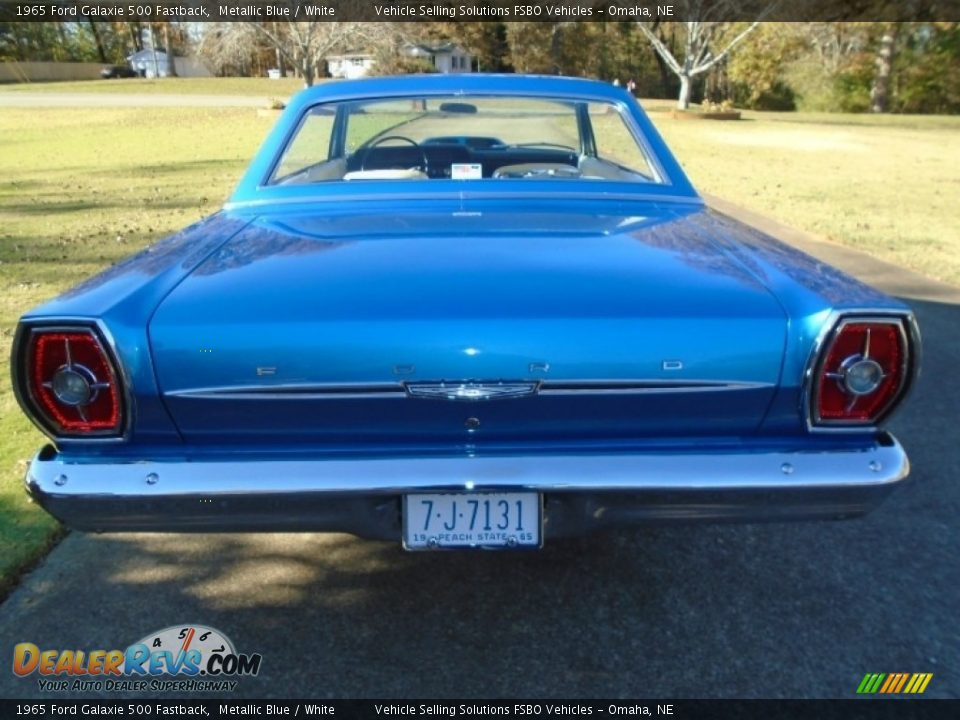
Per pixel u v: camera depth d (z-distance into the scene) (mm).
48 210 9703
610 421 2020
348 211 2828
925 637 2451
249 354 1924
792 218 9133
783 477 1983
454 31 47531
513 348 1924
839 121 29156
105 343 1917
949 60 39312
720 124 26156
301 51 27062
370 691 2248
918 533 3010
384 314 1938
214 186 11664
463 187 2990
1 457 3488
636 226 2641
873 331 1966
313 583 2734
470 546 2037
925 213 9641
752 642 2434
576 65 51750
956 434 3795
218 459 1989
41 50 65000
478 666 2344
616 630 2492
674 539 2990
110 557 2865
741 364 1964
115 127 22469
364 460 1991
